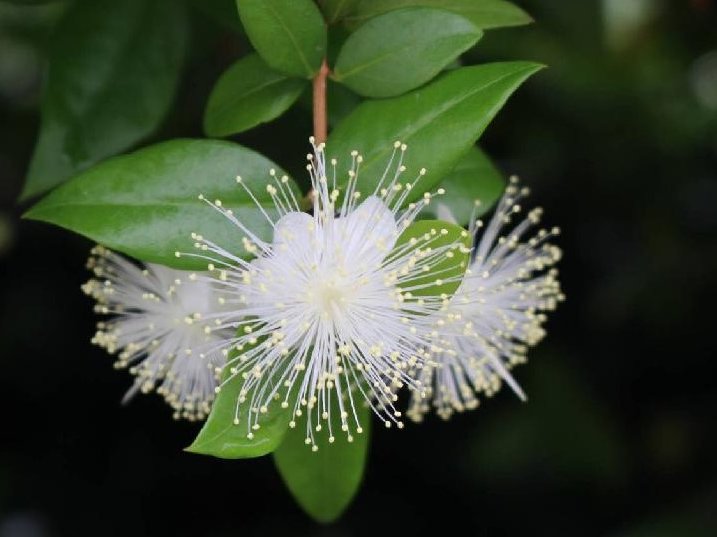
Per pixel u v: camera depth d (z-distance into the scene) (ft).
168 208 0.89
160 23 1.02
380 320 0.90
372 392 0.91
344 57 0.91
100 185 0.89
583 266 1.35
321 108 0.92
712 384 1.41
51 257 1.33
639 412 1.41
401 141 0.90
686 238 1.35
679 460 1.40
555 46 1.18
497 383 0.97
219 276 0.91
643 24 1.21
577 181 1.29
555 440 1.33
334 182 0.90
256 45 0.91
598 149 1.27
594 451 1.33
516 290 0.97
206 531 1.43
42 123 1.00
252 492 1.44
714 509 1.29
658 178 1.31
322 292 0.90
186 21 1.02
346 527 1.43
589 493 1.39
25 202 1.26
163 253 0.89
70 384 1.37
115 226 0.89
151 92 1.02
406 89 0.91
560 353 1.36
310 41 0.91
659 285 1.35
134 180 0.90
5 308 1.34
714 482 1.36
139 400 1.38
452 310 0.91
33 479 1.39
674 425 1.41
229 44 1.10
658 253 1.34
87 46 1.01
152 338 0.94
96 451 1.40
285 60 0.92
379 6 0.93
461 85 0.90
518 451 1.33
